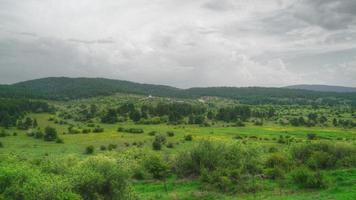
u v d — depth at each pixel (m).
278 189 46.94
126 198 35.00
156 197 44.03
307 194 44.28
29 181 28.69
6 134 127.44
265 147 90.62
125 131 140.38
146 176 54.47
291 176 51.69
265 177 52.31
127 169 38.38
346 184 47.50
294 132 138.00
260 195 44.50
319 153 58.81
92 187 32.75
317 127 160.38
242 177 50.84
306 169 50.75
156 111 196.25
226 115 185.75
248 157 56.00
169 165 56.56
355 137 121.25
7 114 150.00
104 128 152.00
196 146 55.78
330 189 45.41
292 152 63.06
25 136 127.00
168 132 128.12
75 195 28.91
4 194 27.48
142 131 138.88
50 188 27.97
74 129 139.88
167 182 51.91
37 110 197.12
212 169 52.47
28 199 27.12
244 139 115.56
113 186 33.91
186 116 197.62
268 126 164.00
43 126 154.12
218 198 43.75
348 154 61.00
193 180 52.03
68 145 108.38
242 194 45.38
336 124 166.62
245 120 186.50
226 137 122.25
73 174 33.81
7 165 32.22
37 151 94.31
